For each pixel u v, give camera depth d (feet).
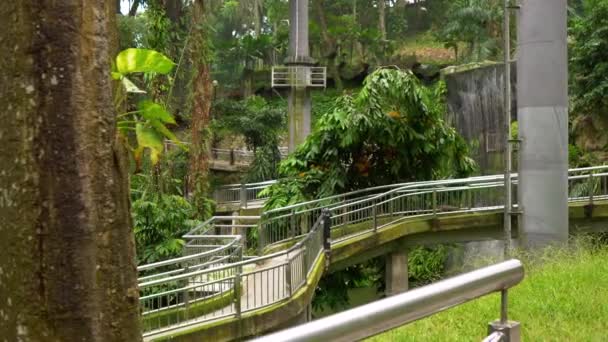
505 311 9.96
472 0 124.36
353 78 139.03
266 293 31.37
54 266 4.53
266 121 96.32
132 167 6.59
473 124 76.23
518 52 41.88
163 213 43.52
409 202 48.39
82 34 4.68
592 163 66.33
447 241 48.16
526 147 41.47
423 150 52.21
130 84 6.63
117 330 4.80
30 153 4.52
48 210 4.53
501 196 49.47
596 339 15.78
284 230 45.96
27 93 4.53
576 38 68.59
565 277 22.29
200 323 27.09
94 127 4.73
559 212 40.75
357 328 5.89
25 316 4.50
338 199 50.37
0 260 4.61
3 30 4.58
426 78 132.05
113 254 4.82
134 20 70.54
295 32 78.95
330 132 51.83
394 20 154.20
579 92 68.85
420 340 15.69
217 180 94.32
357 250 43.62
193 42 53.11
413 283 60.80
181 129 74.90
